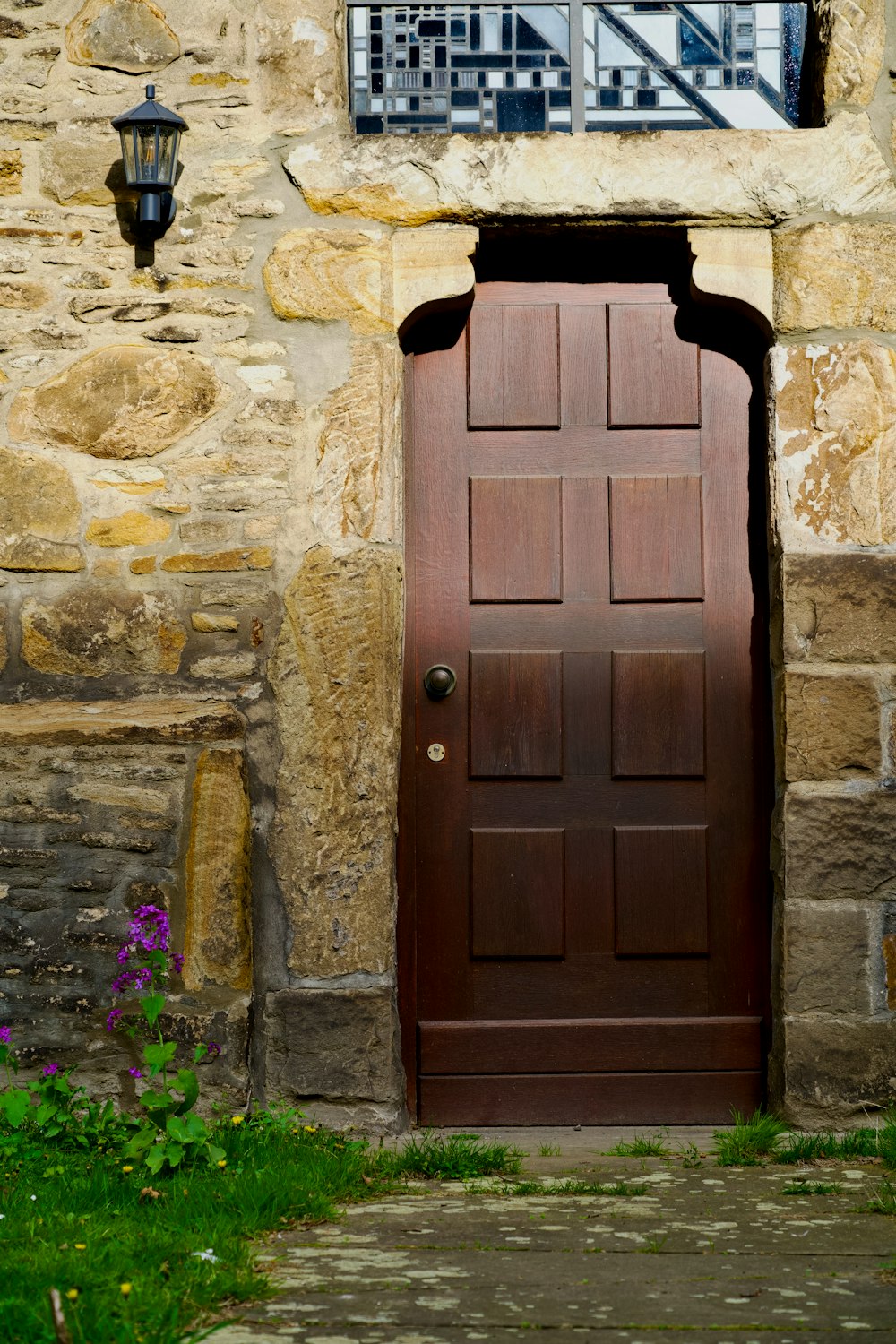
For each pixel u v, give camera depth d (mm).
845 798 3586
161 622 3664
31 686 3666
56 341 3734
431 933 3768
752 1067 3725
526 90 4012
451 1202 2889
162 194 3695
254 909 3598
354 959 3578
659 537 3842
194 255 3736
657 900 3773
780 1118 3555
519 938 3762
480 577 3830
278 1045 3553
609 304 3891
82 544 3691
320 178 3732
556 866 3781
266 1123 3359
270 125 3750
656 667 3812
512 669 3811
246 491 3686
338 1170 3020
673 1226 2686
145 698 3652
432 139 3742
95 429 3711
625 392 3865
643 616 3830
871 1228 2664
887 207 3725
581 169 3732
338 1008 3559
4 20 3797
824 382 3693
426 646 3822
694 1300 2256
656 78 4039
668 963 3768
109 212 3760
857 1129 3488
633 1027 3736
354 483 3676
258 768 3629
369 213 3734
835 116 3746
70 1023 3535
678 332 3883
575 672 3818
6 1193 2861
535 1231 2650
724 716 3807
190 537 3684
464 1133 3619
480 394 3863
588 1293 2291
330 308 3719
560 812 3795
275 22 3768
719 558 3840
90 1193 2834
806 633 3633
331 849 3600
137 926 3393
